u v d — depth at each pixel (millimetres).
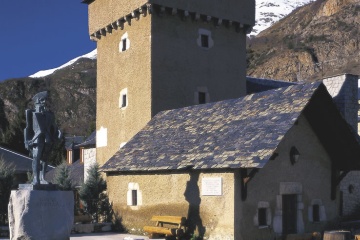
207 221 15305
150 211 17781
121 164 19078
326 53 120688
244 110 17203
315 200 16734
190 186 16078
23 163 34875
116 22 24281
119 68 24375
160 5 22297
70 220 12914
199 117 18969
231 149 15062
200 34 23797
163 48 22625
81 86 139000
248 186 14922
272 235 15297
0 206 19375
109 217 20062
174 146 17844
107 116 25125
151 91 22125
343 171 17406
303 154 16562
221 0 24109
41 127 12695
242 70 25031
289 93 16266
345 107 19469
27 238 12016
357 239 14383
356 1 135875
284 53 124500
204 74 23766
